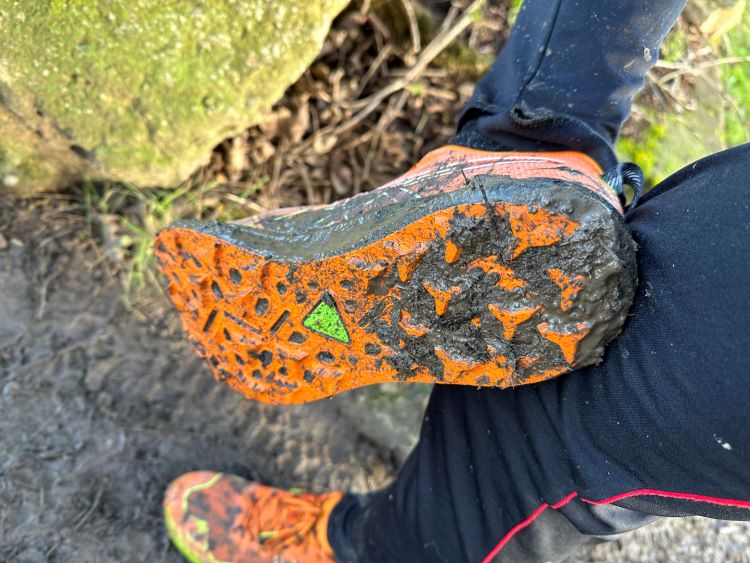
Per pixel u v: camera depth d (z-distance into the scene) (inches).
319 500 24.0
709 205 10.6
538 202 10.7
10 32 20.1
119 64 21.4
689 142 30.4
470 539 16.1
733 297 9.7
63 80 21.3
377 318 13.4
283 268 13.7
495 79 16.8
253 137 28.0
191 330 17.0
